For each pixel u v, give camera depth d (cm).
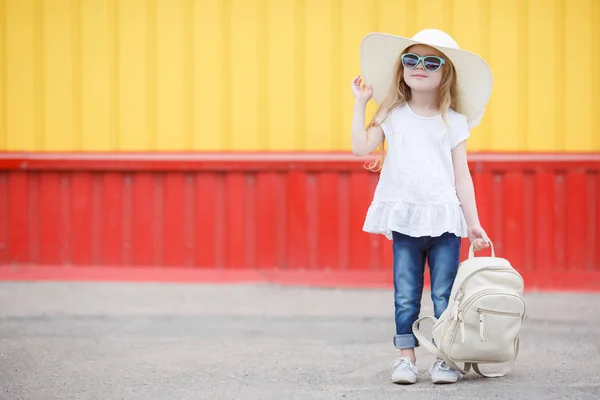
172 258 863
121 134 870
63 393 486
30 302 774
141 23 866
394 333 661
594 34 848
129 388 496
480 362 490
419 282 509
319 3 854
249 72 861
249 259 861
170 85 866
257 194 855
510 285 481
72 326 682
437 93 509
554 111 851
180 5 862
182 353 590
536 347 613
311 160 848
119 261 867
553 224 845
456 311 475
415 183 495
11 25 873
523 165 840
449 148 502
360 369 543
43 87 873
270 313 734
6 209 870
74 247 869
